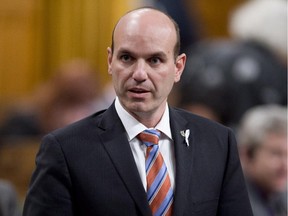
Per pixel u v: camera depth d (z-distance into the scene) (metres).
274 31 12.63
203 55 12.59
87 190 6.58
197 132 6.95
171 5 16.67
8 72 18.98
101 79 18.36
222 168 6.89
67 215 6.59
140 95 6.51
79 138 6.73
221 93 12.23
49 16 18.75
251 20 12.78
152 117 6.77
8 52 18.98
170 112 6.93
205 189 6.74
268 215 11.07
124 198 6.55
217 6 20.55
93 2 18.42
